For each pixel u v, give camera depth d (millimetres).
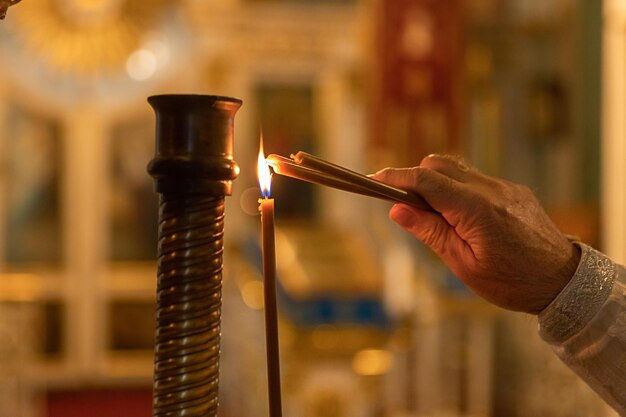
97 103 8680
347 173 1152
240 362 7312
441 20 7074
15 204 8594
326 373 6008
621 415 1370
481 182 1366
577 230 5996
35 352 8555
